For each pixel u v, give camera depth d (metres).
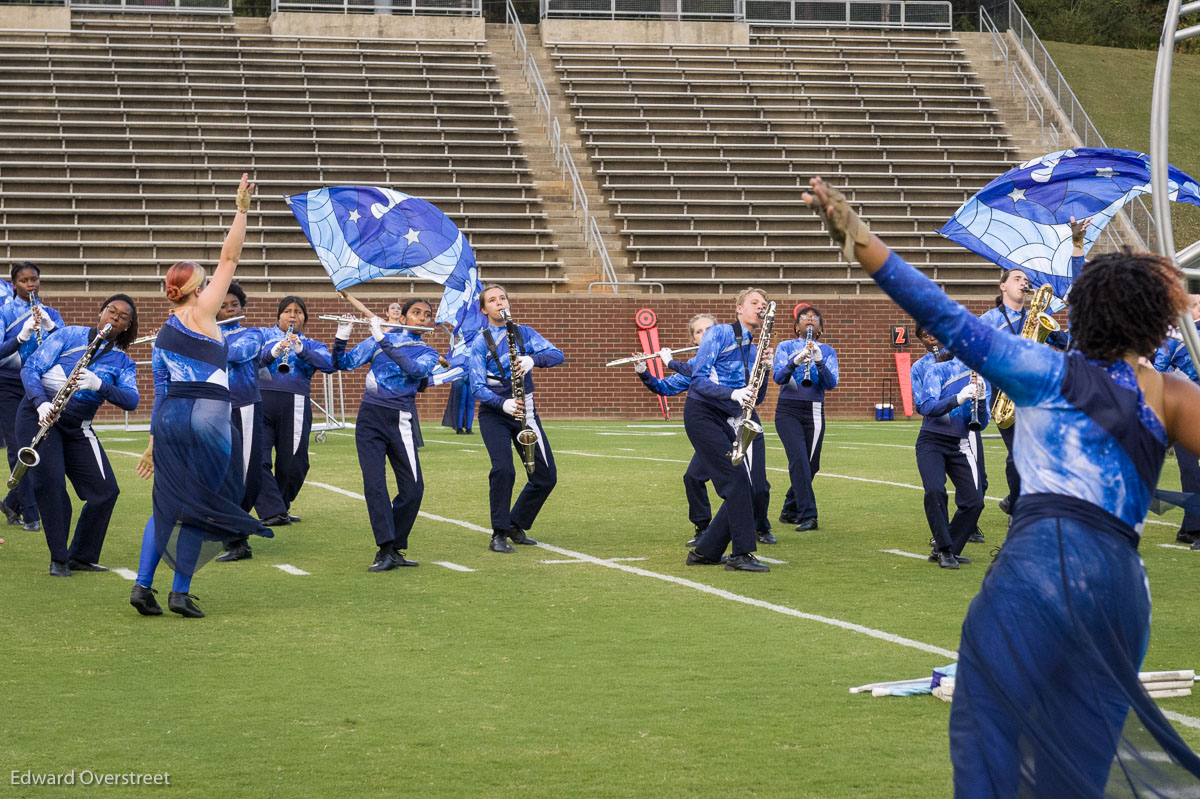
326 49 37.66
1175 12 5.53
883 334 31.23
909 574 10.13
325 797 4.96
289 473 12.81
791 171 35.00
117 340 9.88
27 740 5.69
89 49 35.91
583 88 37.62
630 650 7.49
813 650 7.49
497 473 11.17
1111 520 3.79
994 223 10.11
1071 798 3.57
